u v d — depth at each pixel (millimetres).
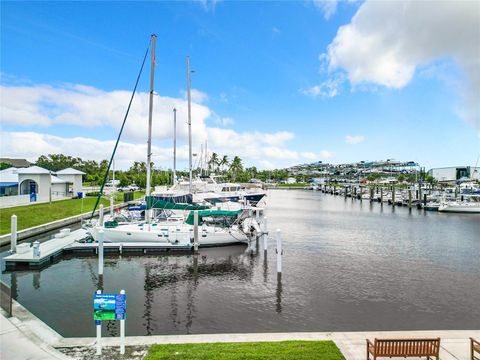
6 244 29469
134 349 9820
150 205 30781
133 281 20734
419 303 17312
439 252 29516
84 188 81125
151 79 30906
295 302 17266
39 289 19047
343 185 160000
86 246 26844
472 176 131250
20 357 9078
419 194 80812
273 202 94438
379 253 28812
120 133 31031
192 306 16656
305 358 9289
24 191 51594
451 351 9898
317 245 32062
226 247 29812
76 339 10477
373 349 9117
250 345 10117
